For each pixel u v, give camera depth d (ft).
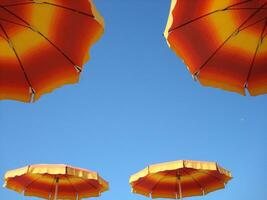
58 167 32.40
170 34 13.16
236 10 13.00
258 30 13.58
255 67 14.40
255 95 14.52
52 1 12.06
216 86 14.46
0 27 12.97
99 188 36.86
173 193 37.32
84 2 11.78
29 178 34.99
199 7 12.62
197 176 36.22
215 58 14.25
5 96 13.96
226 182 35.86
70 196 36.94
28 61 13.73
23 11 12.44
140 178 35.55
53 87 14.08
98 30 12.66
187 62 13.94
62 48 13.43
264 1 12.65
